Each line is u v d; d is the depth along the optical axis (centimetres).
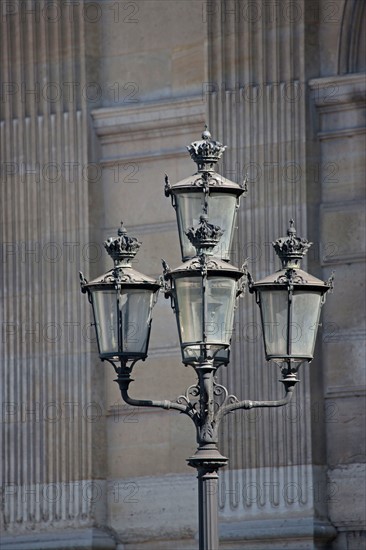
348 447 4188
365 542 4153
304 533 4109
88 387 4469
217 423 3031
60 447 4478
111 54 4606
